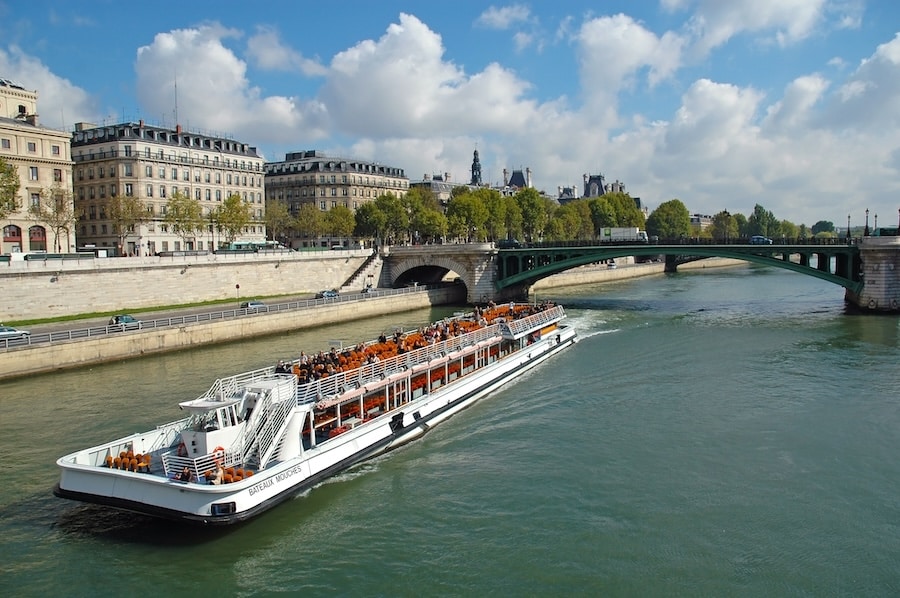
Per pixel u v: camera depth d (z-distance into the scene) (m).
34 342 45.56
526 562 22.09
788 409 37.22
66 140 84.94
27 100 91.81
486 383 41.22
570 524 24.47
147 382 43.31
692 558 22.34
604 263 141.88
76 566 21.66
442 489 27.31
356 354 34.22
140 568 21.64
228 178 114.50
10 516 24.73
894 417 35.62
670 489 27.25
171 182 104.50
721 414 36.53
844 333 60.22
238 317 58.59
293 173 145.25
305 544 23.11
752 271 160.38
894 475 28.55
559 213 160.88
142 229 99.06
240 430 24.78
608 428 34.53
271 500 24.45
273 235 124.50
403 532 23.92
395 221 123.12
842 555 22.55
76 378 44.47
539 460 30.28
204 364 48.78
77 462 23.80
